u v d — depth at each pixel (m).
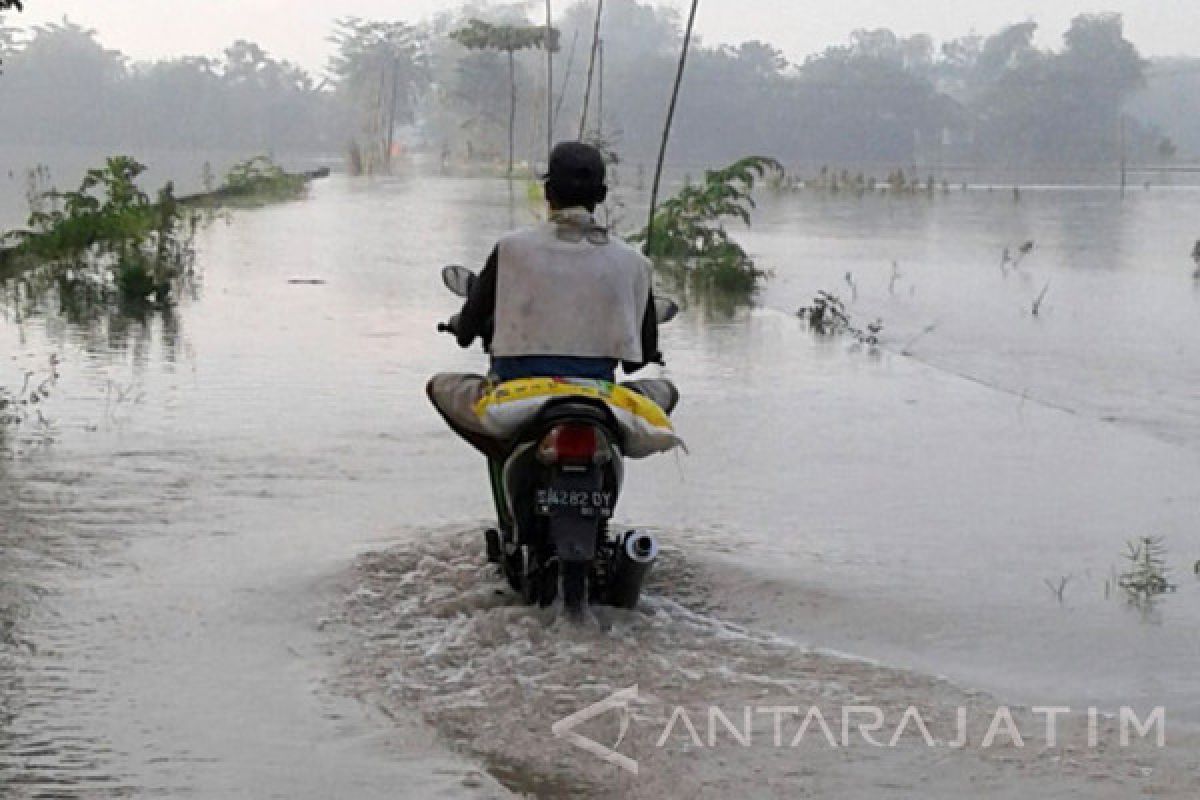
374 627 7.77
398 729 6.53
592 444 7.36
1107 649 7.86
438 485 10.64
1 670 7.13
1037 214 55.44
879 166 141.75
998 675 7.48
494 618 7.64
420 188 65.12
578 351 7.81
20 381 14.43
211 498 10.20
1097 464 12.01
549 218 8.09
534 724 6.52
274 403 13.52
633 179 84.50
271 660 7.32
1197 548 9.68
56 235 24.81
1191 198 72.94
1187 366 17.69
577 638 7.46
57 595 8.17
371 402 13.65
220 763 6.18
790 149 155.75
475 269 26.50
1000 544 9.68
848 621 8.20
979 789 5.95
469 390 7.96
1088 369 17.44
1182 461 12.17
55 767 6.12
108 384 14.34
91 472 10.85
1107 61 159.62
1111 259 33.59
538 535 7.75
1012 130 157.62
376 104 108.31
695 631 7.75
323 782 6.02
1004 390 15.55
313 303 21.08
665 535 9.63
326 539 9.24
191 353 16.33
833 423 13.42
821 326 20.11
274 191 56.03
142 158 114.56
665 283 25.69
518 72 115.25
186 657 7.34
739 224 46.56
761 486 11.03
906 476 11.46
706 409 13.97
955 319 21.84
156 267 23.19
